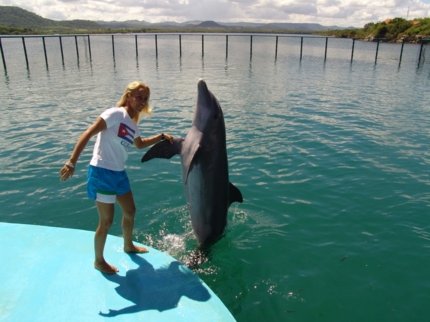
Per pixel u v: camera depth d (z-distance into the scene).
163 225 5.96
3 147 9.42
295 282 4.81
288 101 16.55
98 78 23.61
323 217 6.34
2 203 6.48
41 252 4.25
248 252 5.39
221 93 18.39
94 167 3.70
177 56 42.84
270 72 28.38
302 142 10.31
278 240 5.68
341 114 14.07
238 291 4.64
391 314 4.30
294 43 86.19
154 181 7.46
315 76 26.44
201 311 3.58
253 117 13.23
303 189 7.34
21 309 3.38
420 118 13.68
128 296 3.68
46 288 3.67
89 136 3.50
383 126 12.34
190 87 20.03
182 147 5.02
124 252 4.43
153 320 3.41
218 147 4.97
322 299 4.52
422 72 30.06
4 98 16.39
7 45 60.75
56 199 6.67
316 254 5.37
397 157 9.23
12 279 3.78
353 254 5.37
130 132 3.78
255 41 96.69
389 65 35.69
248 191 7.23
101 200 3.71
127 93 3.86
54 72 26.67
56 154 8.95
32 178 7.53
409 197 7.04
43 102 15.54
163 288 3.86
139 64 33.09
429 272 5.00
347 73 28.69
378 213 6.47
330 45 77.06
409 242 5.64
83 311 3.41
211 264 5.11
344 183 7.63
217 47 64.12
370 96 18.47
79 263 4.10
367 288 4.71
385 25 94.50
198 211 5.15
